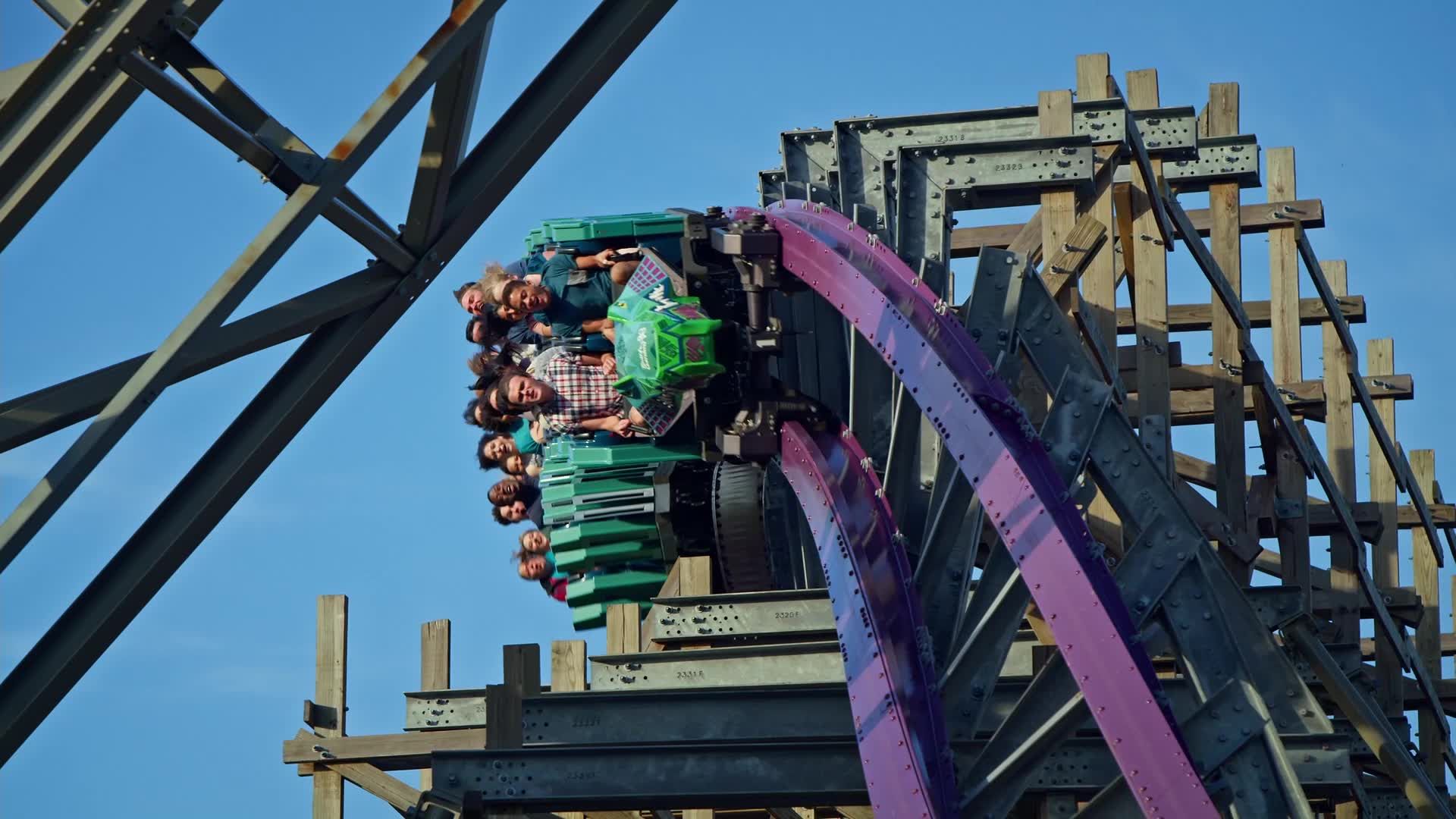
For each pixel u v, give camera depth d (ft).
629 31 59.77
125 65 50.06
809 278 117.29
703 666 112.06
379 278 59.82
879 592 103.86
